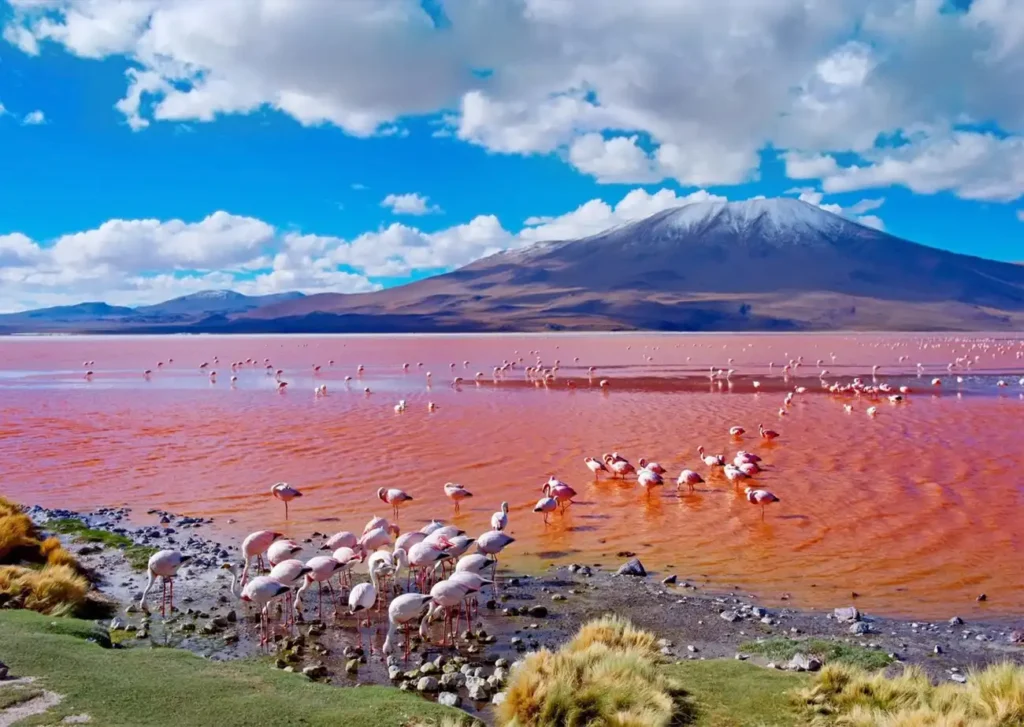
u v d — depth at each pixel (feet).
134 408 188.55
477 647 54.49
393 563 67.26
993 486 99.86
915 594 64.90
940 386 226.38
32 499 98.73
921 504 91.91
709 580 68.80
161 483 106.32
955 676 49.70
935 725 37.27
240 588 65.98
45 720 37.29
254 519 88.69
